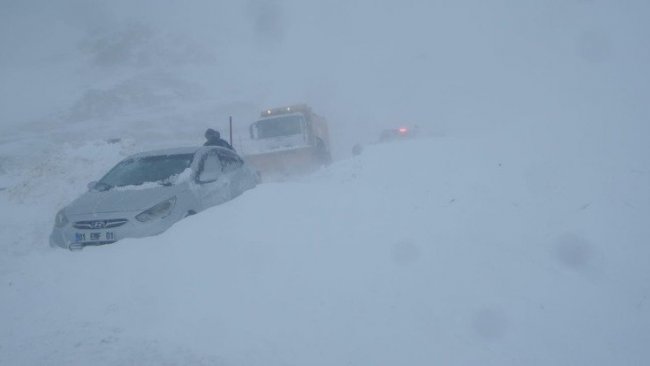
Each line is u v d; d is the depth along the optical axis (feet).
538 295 15.87
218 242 19.93
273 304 16.06
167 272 18.43
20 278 19.56
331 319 15.25
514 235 19.27
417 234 19.70
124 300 17.16
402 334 14.56
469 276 16.94
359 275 17.24
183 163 28.25
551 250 18.08
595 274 16.69
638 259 17.13
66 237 23.71
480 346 14.01
